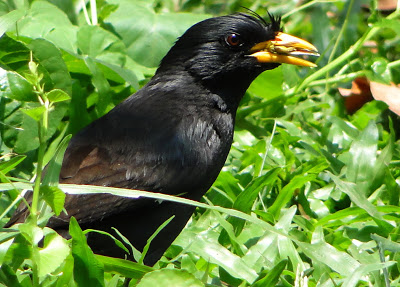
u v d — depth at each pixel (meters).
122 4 13.08
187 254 9.18
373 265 7.31
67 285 7.17
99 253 8.67
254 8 14.91
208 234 9.55
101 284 7.21
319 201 10.42
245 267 8.60
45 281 7.35
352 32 13.07
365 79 13.12
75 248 7.10
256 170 10.79
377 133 10.74
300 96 12.91
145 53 12.72
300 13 14.52
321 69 12.77
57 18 12.31
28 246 6.96
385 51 13.70
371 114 12.94
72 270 7.16
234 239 9.18
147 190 8.70
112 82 12.09
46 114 6.67
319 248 8.23
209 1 15.05
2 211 9.49
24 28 11.99
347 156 11.45
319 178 10.97
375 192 10.43
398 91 12.80
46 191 6.69
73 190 7.21
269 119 12.34
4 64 10.52
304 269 8.77
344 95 12.90
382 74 12.86
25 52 10.53
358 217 9.84
